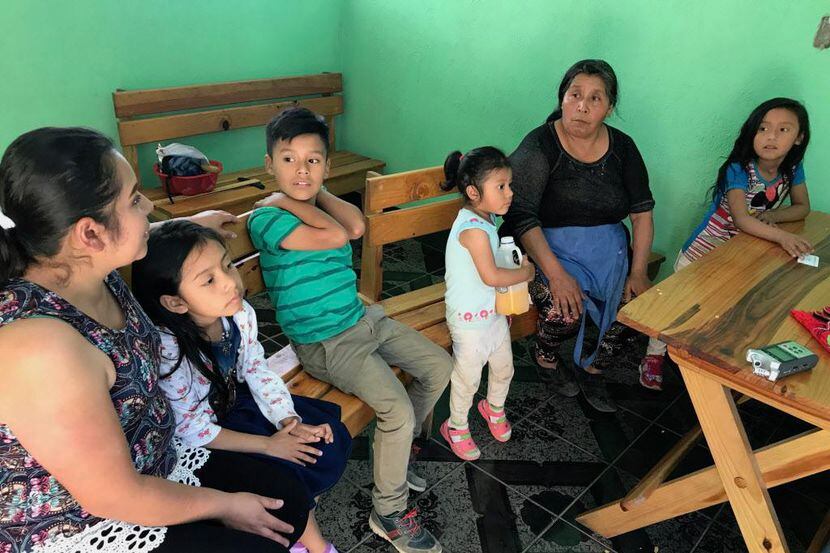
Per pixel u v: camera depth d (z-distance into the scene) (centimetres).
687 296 156
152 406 106
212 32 334
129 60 306
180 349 121
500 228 229
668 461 178
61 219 87
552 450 210
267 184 330
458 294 183
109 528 100
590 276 220
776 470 139
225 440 127
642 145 286
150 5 305
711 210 238
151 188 318
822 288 163
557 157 215
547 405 233
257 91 351
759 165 223
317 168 160
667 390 247
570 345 273
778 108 208
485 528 177
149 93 303
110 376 94
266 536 111
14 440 88
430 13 345
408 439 158
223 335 135
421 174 208
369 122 402
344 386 162
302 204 161
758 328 142
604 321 222
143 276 116
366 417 166
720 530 183
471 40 332
